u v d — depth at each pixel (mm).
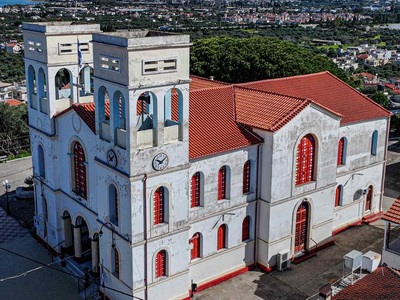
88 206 37969
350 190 46312
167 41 30406
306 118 38594
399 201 33281
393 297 26141
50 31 37906
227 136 37250
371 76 145000
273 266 39875
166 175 32750
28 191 54250
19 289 37906
